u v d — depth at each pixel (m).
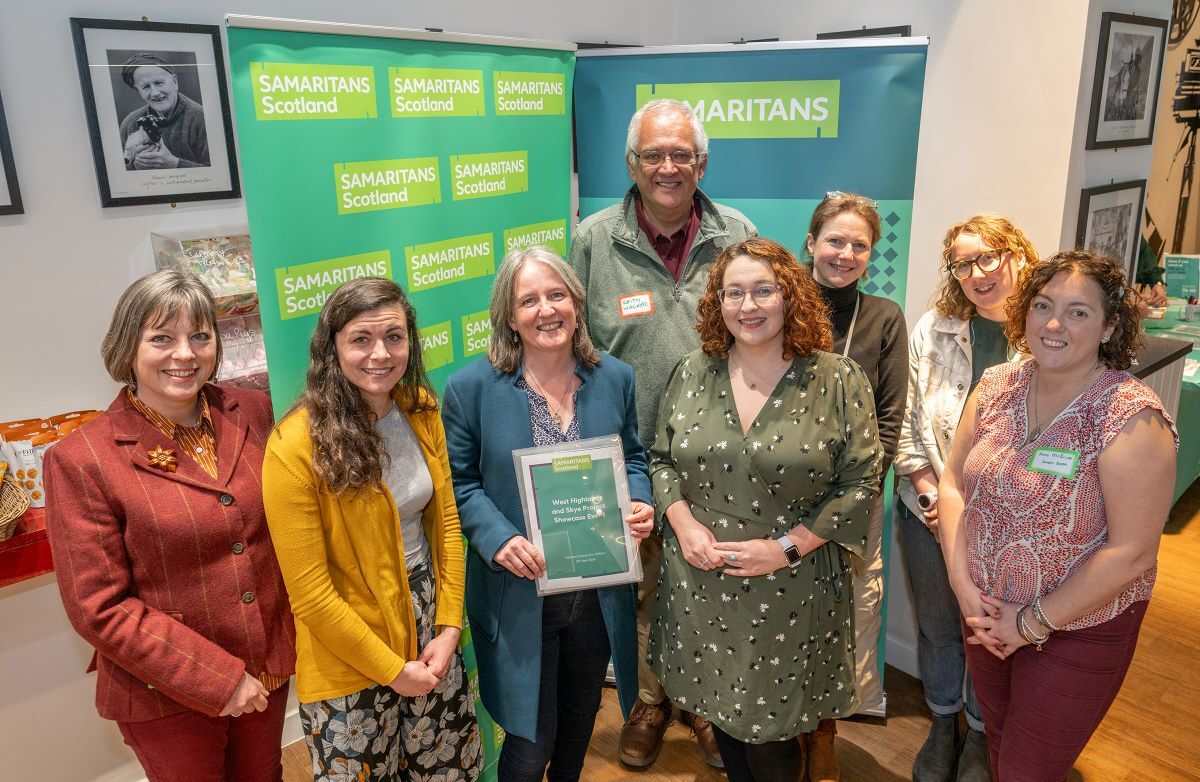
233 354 2.38
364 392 1.63
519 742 1.98
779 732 1.85
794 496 1.80
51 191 2.09
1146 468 1.53
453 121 2.11
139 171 2.22
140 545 1.55
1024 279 1.72
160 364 1.54
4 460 2.04
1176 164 5.03
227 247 2.41
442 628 1.81
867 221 2.15
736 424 1.82
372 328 1.54
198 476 1.63
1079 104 2.53
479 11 3.05
